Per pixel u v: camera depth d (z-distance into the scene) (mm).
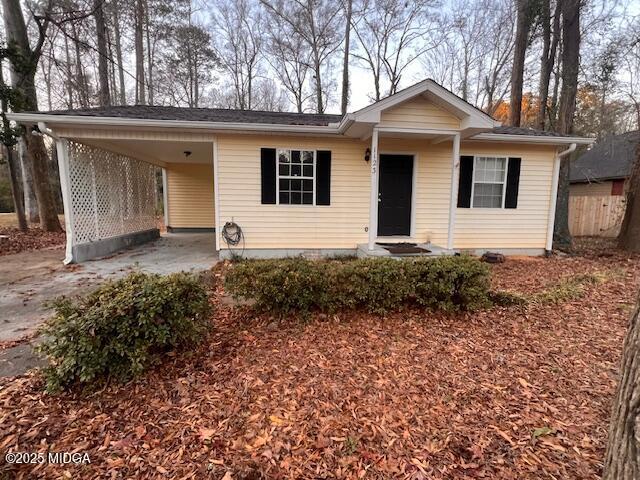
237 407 2273
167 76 18875
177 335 2766
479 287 4078
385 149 7410
